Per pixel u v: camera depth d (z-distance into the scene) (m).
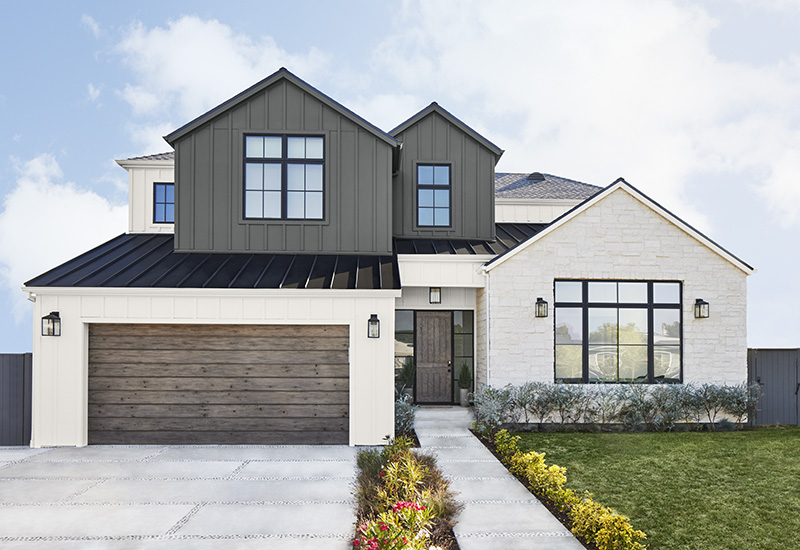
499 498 7.45
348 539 5.97
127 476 8.46
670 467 9.12
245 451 10.15
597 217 12.83
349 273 11.82
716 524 6.71
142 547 5.77
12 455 9.80
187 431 10.70
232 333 10.84
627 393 12.30
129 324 10.74
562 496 7.09
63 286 10.48
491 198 15.54
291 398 10.80
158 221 16.66
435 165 15.49
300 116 13.33
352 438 10.62
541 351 12.58
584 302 12.84
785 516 6.99
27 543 5.88
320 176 13.39
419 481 7.05
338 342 10.91
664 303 12.95
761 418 13.25
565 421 12.24
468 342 14.79
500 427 11.89
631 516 6.96
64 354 10.53
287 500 7.32
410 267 13.26
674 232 12.91
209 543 5.87
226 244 13.14
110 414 10.66
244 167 13.23
